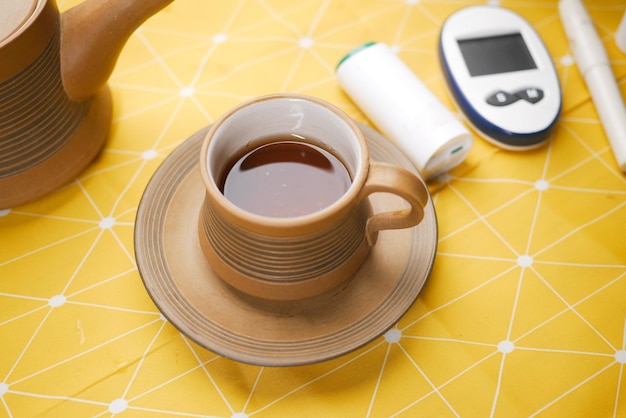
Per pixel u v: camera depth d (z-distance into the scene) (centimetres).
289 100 35
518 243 40
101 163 41
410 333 37
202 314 35
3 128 36
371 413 36
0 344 37
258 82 44
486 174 41
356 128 34
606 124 42
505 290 38
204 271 37
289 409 36
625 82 45
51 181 39
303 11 47
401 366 37
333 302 36
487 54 43
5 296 38
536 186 41
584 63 44
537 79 42
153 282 36
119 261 39
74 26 37
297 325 35
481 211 40
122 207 40
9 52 35
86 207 40
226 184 35
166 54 45
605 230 40
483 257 39
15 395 36
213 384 36
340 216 33
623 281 39
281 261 34
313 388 36
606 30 46
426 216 38
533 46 43
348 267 35
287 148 36
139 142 42
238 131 35
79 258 39
